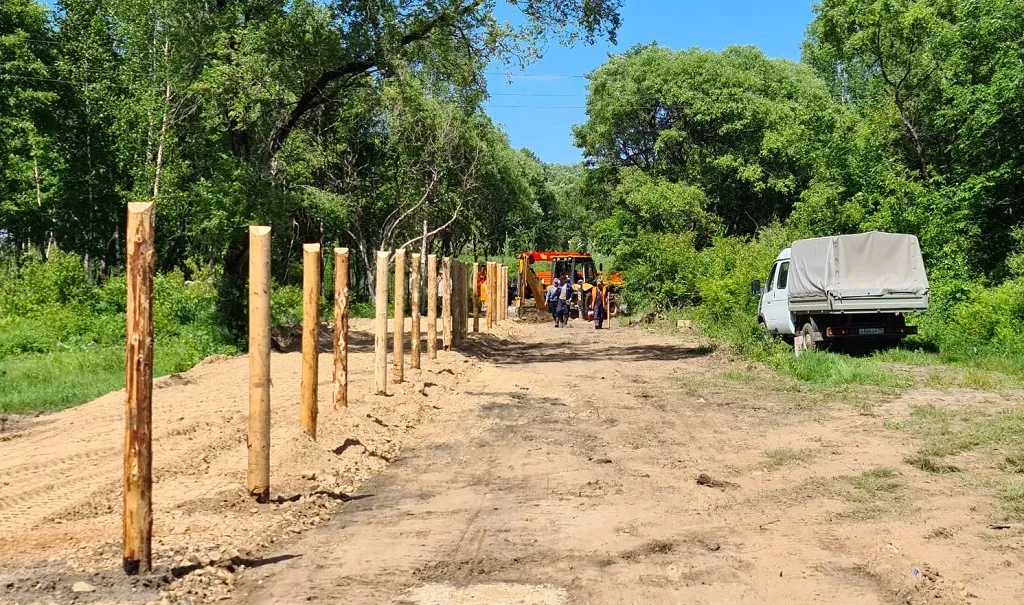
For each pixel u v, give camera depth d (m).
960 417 10.67
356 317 40.97
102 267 38.81
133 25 28.59
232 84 22.00
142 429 5.00
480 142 44.31
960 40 27.19
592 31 23.33
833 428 10.53
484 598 4.90
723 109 45.72
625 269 36.09
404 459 9.25
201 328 22.11
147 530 5.03
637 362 19.89
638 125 51.34
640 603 4.80
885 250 17.47
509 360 21.19
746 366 17.69
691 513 6.79
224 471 7.79
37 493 7.16
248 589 5.09
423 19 23.50
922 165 32.44
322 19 22.30
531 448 9.73
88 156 37.19
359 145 42.31
